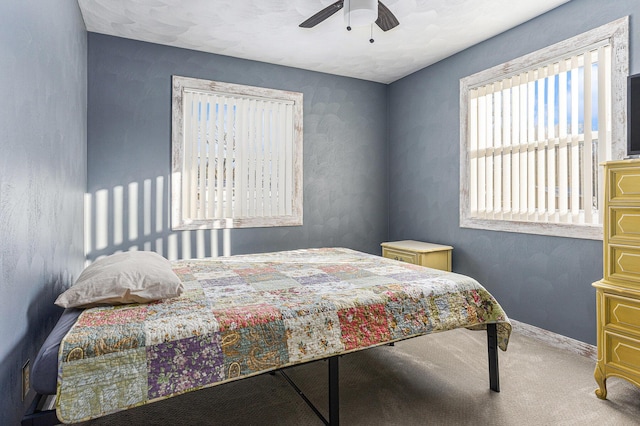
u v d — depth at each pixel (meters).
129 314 1.55
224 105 3.79
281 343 1.57
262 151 3.99
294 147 4.15
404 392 2.14
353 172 4.54
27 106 1.46
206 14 2.92
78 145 2.75
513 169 3.20
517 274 3.16
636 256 1.93
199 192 3.68
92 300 1.60
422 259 3.57
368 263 2.69
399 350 2.75
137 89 3.40
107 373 1.29
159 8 2.82
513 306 3.20
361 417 1.89
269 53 3.72
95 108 3.24
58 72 2.02
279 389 2.20
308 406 2.01
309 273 2.36
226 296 1.84
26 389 1.46
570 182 2.78
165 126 3.52
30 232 1.50
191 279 2.20
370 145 4.64
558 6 2.80
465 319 2.02
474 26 3.14
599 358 2.07
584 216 2.67
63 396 1.22
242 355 1.49
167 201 3.54
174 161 3.54
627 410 1.95
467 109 3.62
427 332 1.91
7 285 1.25
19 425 1.38
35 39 1.56
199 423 1.85
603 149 2.55
